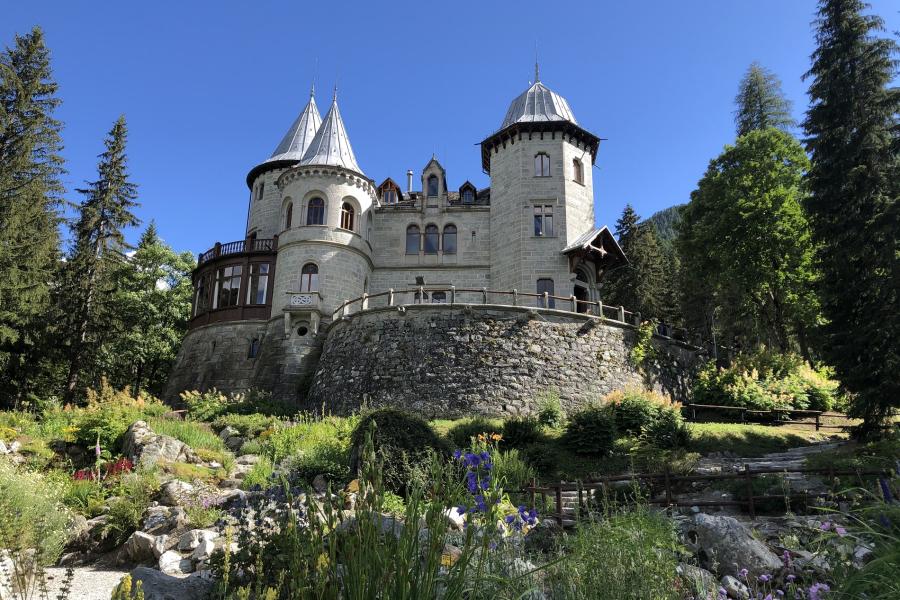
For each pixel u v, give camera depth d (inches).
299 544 189.0
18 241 1195.9
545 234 1424.7
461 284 1470.2
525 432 807.1
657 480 460.1
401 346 1087.6
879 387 690.8
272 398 1235.9
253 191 1684.3
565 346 1097.4
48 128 1275.8
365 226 1461.6
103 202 1460.4
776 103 1609.3
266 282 1424.7
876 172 778.2
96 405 854.5
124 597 197.2
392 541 176.9
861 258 756.0
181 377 1406.3
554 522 374.9
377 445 550.9
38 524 379.6
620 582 195.6
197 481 573.6
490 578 177.0
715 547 290.8
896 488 273.4
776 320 1332.4
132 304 1697.8
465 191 1615.4
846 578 195.3
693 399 1156.5
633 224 1950.1
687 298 1806.1
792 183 1325.0
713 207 1401.3
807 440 840.3
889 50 837.8
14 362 1256.8
